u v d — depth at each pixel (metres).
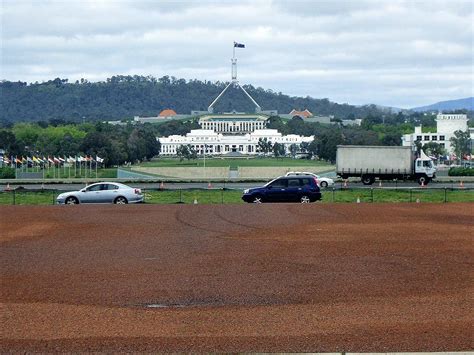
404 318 32.41
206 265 44.84
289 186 88.75
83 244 53.44
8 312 33.66
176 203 88.69
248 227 62.38
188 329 30.86
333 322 31.83
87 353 27.91
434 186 122.38
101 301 35.81
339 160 133.75
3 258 47.66
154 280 40.53
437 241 54.50
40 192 108.94
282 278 40.94
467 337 29.53
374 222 66.00
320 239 55.41
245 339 29.47
